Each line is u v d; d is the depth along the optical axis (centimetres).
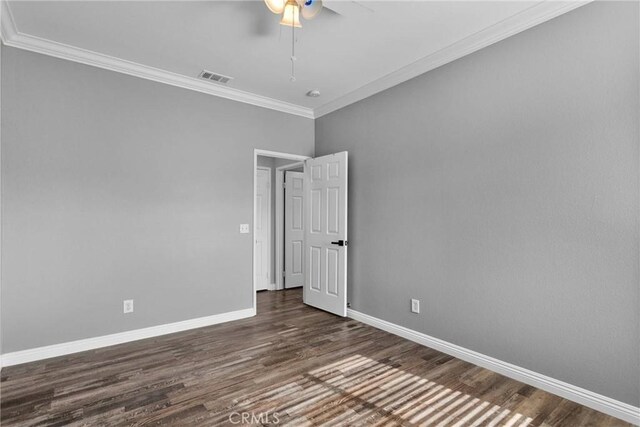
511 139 243
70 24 245
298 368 257
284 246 551
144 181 321
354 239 382
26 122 267
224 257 371
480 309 262
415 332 313
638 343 188
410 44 273
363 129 371
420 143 309
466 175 272
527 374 233
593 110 204
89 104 294
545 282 225
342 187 379
